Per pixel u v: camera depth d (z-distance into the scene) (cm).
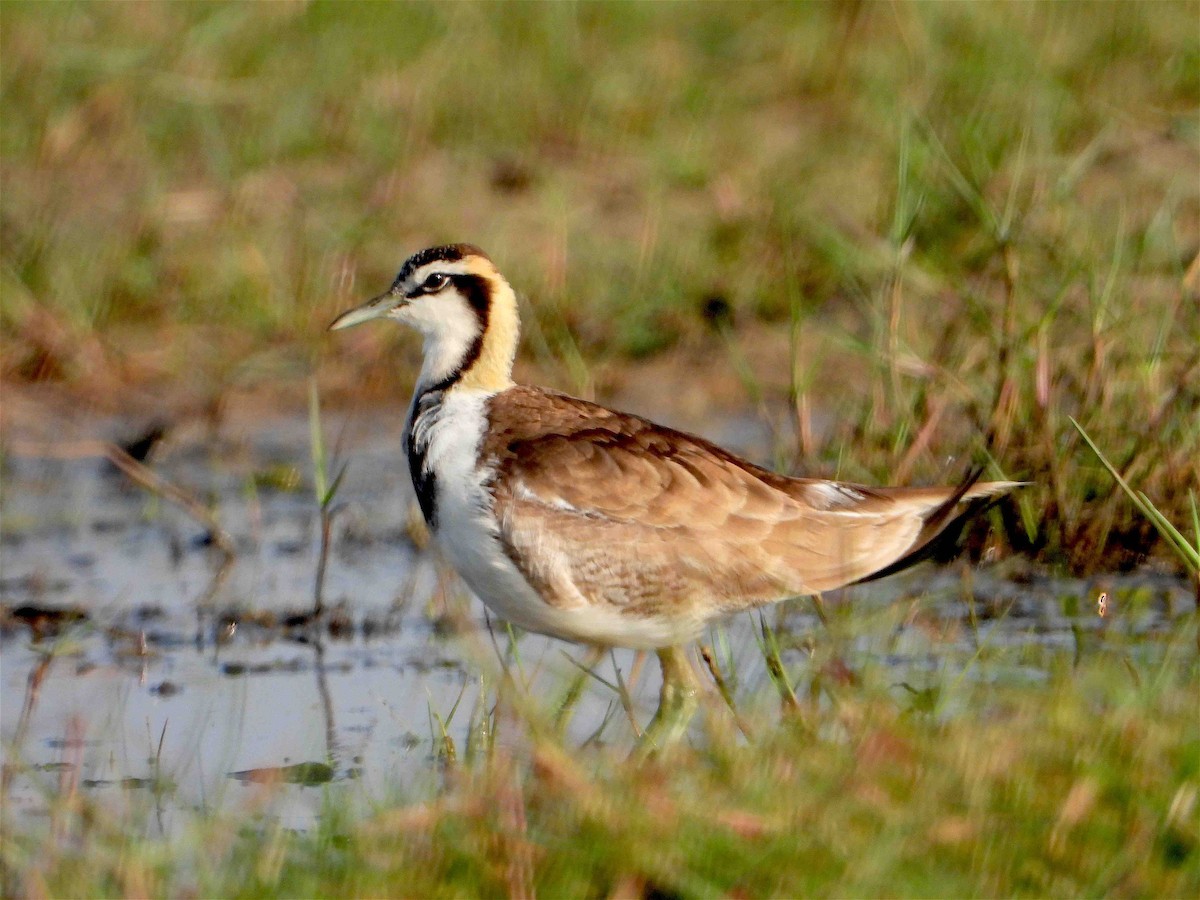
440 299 1149
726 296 1731
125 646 1237
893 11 2067
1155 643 1115
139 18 2139
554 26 2158
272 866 851
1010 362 1355
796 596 1093
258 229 1842
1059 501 1293
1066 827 819
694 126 1995
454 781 947
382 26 2152
